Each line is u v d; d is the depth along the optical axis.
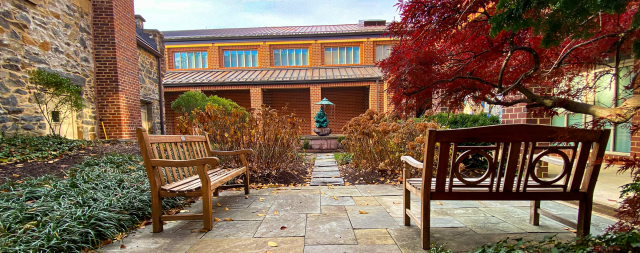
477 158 4.20
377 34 13.80
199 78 12.26
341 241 1.83
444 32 1.46
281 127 4.43
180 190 2.04
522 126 1.49
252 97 11.79
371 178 3.90
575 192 1.62
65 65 5.25
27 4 4.43
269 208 2.60
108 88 6.21
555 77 1.48
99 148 4.59
